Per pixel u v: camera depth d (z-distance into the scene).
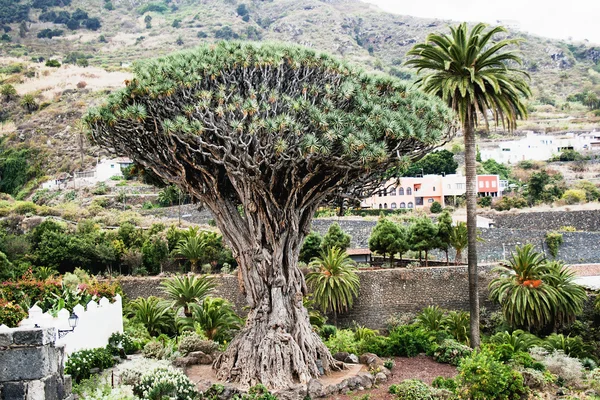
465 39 29.91
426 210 77.75
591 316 41.59
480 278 45.78
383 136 21.80
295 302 22.88
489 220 68.62
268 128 20.25
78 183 92.00
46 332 12.04
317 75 22.97
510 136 123.12
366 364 24.41
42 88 128.88
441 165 92.75
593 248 57.75
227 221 23.12
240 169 21.48
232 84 21.89
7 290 29.25
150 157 23.44
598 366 31.73
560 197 83.06
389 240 50.72
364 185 24.97
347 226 61.88
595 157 103.94
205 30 198.88
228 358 22.14
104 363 23.83
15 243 53.44
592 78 174.50
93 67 151.88
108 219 69.06
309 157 20.23
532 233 58.00
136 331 32.94
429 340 27.36
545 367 24.86
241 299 45.91
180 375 19.56
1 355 11.77
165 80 21.09
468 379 20.62
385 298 45.84
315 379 21.17
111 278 48.38
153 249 54.59
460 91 28.75
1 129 113.44
